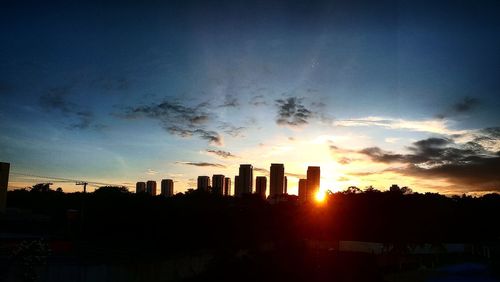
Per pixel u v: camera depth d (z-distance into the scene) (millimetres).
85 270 38875
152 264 46031
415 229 74375
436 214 77250
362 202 77312
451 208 81375
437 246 75938
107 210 62219
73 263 40375
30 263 25375
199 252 54875
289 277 54375
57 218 66062
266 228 63156
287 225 66375
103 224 61094
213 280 51625
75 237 57344
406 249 73938
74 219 61656
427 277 59219
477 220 81438
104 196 66562
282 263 56750
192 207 62156
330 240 74125
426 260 70812
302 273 55500
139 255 48781
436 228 75688
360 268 59312
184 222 57938
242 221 60875
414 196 80188
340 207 76875
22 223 63531
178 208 61344
